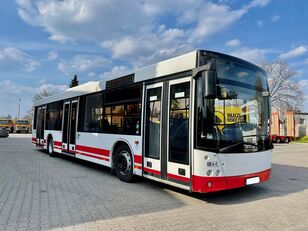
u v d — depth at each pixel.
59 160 12.03
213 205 5.60
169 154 6.02
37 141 15.17
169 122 6.10
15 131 47.06
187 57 5.76
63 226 4.31
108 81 8.61
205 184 5.20
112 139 8.14
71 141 10.71
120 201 5.74
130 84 7.56
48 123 13.45
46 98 14.02
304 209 5.43
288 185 7.68
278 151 20.61
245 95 6.04
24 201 5.64
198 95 5.39
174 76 6.08
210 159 5.23
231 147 5.46
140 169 6.92
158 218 4.75
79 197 5.99
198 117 5.34
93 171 9.38
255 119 6.21
